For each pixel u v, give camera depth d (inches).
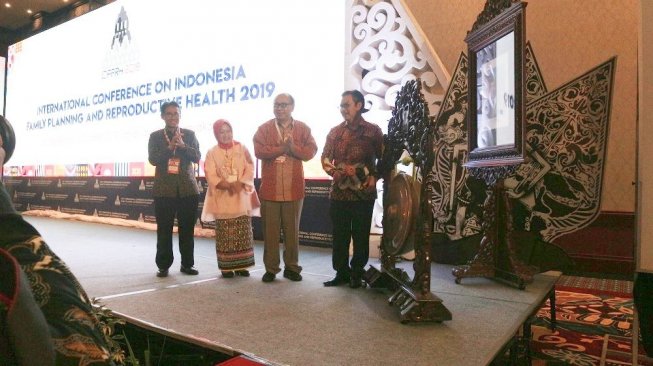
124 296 128.3
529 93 176.7
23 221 35.9
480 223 178.5
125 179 331.6
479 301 124.3
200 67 285.3
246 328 99.7
